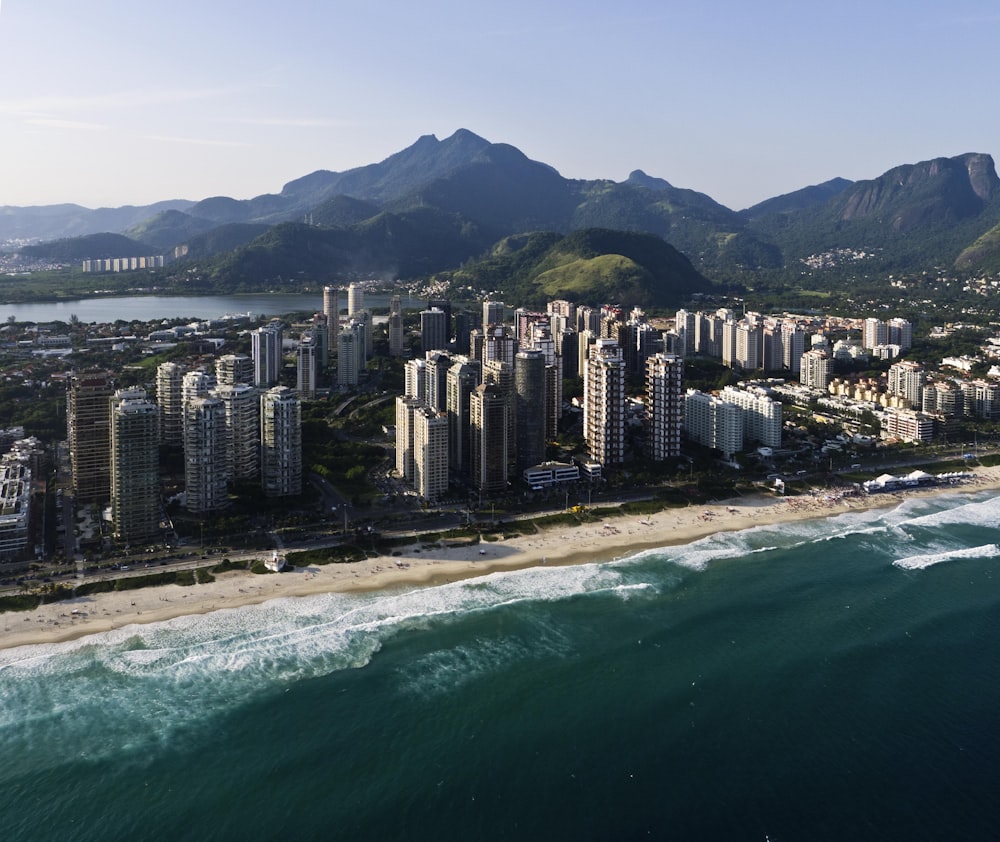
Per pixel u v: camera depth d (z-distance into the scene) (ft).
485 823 580.71
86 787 609.01
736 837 569.23
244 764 634.43
